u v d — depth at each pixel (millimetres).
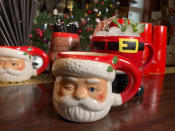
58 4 969
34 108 276
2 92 365
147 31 546
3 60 426
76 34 428
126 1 950
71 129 209
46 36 670
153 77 549
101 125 222
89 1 887
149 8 1010
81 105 214
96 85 213
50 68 425
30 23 514
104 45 296
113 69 223
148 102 313
